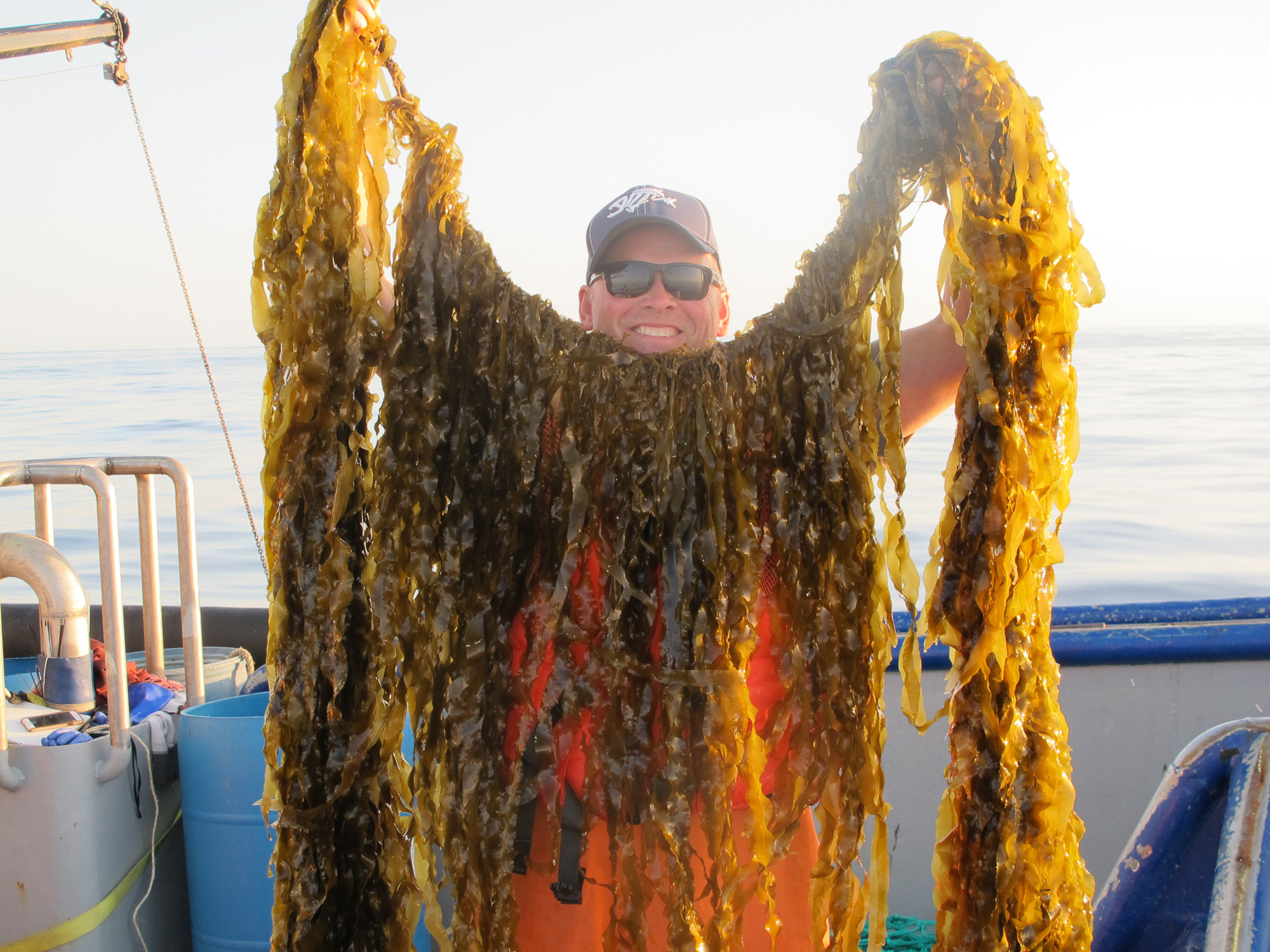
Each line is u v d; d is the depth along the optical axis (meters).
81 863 2.15
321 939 1.47
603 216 1.80
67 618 2.49
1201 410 22.11
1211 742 1.87
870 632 1.55
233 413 24.66
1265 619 2.74
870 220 1.54
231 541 10.71
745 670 1.50
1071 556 9.70
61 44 4.33
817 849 1.63
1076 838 1.52
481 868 1.46
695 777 1.49
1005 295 1.48
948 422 18.11
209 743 2.23
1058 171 1.55
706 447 1.52
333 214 1.46
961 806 1.49
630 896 1.46
